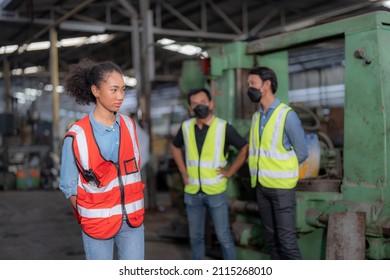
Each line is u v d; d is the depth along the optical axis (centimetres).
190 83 468
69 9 963
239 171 351
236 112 366
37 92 1739
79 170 184
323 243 310
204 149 309
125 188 190
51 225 556
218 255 384
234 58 362
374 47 271
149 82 699
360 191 281
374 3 657
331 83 945
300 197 307
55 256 414
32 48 1127
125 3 767
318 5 948
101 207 186
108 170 186
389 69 272
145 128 689
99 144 183
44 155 1037
